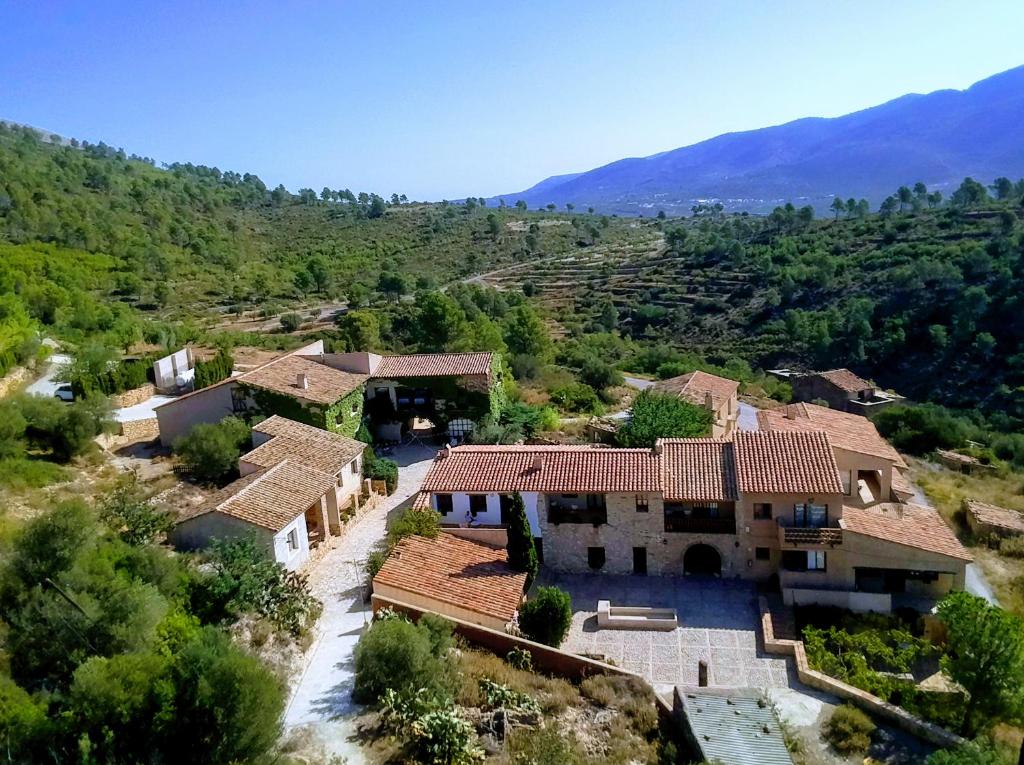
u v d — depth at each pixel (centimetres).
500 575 3425
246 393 4831
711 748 2236
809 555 3672
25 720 1739
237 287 12925
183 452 4328
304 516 3588
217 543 3120
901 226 14388
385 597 3122
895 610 3525
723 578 3853
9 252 10319
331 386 5069
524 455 4150
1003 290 10212
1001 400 8906
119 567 2600
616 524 3878
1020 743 2723
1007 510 4703
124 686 1814
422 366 5650
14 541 2434
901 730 2673
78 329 7838
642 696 2622
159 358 6425
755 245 16188
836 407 8431
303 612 2984
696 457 4022
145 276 12331
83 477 4069
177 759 1742
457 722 2223
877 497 4212
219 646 1966
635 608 3519
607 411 7125
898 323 10706
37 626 2122
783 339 11812
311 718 2380
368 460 4703
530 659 2819
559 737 2273
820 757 2498
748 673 3050
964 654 2634
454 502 3988
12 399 4359
